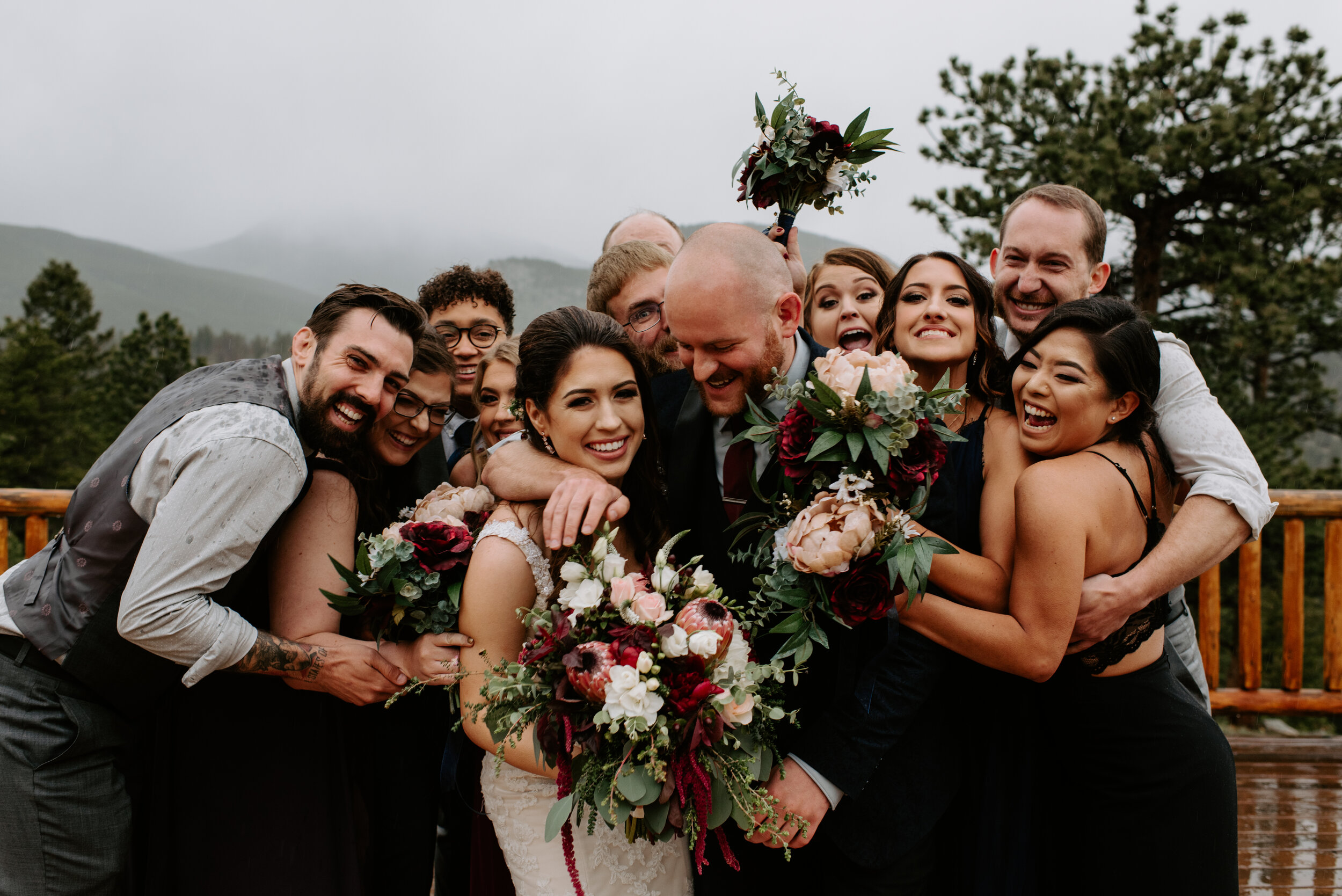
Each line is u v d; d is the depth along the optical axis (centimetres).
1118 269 1237
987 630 188
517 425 281
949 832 213
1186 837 191
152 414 198
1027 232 253
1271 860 323
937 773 202
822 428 173
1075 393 192
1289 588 438
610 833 191
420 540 198
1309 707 432
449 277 341
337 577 205
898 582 178
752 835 188
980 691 209
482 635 188
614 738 163
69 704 192
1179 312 1234
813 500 180
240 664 190
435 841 257
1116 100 1134
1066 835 204
